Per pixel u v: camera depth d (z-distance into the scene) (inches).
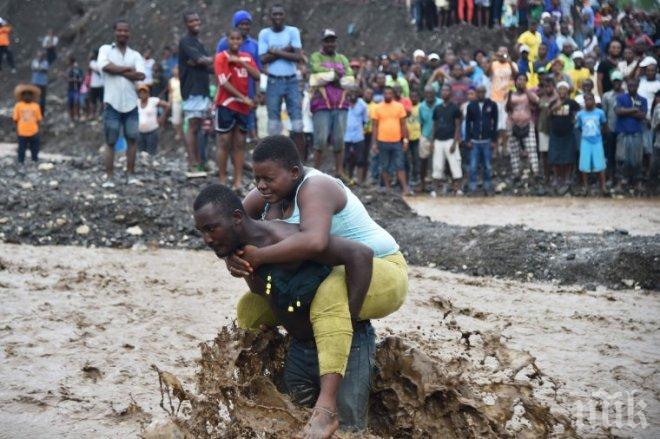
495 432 251.0
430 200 958.4
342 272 237.6
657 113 938.1
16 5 2069.4
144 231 634.2
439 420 253.4
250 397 246.5
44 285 489.1
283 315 247.4
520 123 991.6
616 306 481.7
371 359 253.0
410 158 1051.9
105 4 1923.0
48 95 1775.3
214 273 536.7
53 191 672.4
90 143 1524.4
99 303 452.8
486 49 1288.1
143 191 680.4
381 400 261.4
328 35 722.8
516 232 607.8
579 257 560.7
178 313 437.7
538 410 256.8
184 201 674.8
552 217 812.6
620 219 795.4
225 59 657.6
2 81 1946.4
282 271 234.8
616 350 394.0
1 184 688.4
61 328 404.8
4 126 1718.8
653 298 503.5
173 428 229.5
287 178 237.1
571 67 997.2
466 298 493.0
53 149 1537.9
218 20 1672.0
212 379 243.3
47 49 1876.2
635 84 935.7
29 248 599.2
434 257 593.9
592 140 943.7
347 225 242.8
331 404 230.4
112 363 358.6
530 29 1065.5
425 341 378.0
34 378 339.9
